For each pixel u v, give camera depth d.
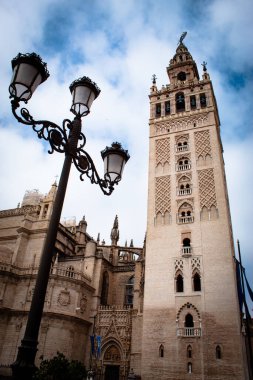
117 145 14.45
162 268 45.00
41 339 48.12
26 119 10.37
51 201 65.00
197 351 38.34
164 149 55.47
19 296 52.72
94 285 59.44
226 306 39.47
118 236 83.69
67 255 69.12
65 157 12.09
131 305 58.47
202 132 54.09
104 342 52.53
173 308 41.81
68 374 31.91
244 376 35.50
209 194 47.88
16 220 66.50
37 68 10.30
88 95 13.07
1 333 49.62
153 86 64.50
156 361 39.50
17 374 8.27
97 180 13.46
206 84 58.84
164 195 50.72
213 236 44.44
